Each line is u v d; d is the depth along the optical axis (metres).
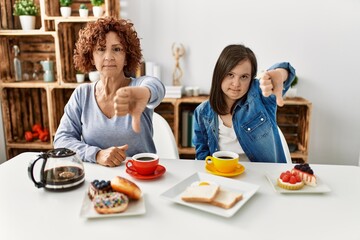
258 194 0.98
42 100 2.80
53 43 2.74
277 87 1.11
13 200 0.93
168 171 1.16
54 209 0.88
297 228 0.79
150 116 1.41
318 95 2.65
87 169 1.17
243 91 1.33
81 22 2.62
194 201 0.90
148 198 0.95
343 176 1.13
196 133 1.55
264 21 2.58
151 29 2.66
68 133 1.39
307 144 2.44
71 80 2.64
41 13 2.43
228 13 2.60
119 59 1.29
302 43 2.59
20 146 2.67
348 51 2.56
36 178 1.08
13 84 2.58
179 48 2.66
